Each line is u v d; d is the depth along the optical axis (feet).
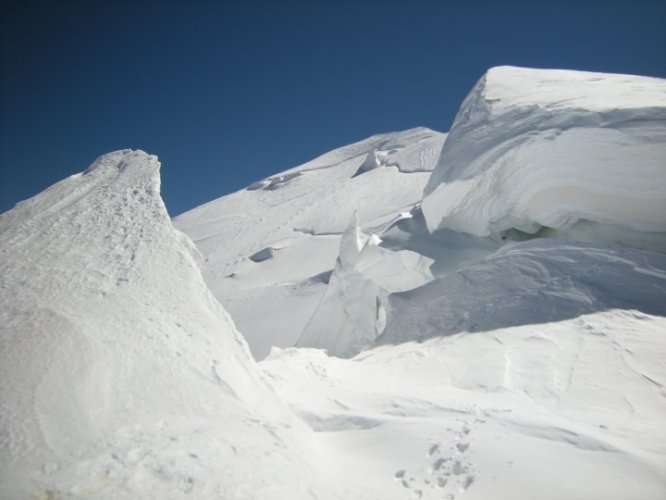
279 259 132.77
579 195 35.99
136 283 16.26
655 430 15.61
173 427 11.80
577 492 11.77
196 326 15.56
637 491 11.76
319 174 233.76
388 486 12.69
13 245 17.26
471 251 42.91
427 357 25.25
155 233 18.78
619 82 44.60
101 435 10.85
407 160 200.34
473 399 18.86
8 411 10.67
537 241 35.81
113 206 20.13
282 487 11.08
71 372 12.00
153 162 23.43
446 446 14.21
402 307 33.96
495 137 40.34
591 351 22.16
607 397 18.65
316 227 154.61
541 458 13.32
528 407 17.97
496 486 12.29
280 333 85.46
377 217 146.30
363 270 46.34
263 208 202.59
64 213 19.58
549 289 29.19
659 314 25.30
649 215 34.04
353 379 24.06
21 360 11.97
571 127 35.42
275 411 15.08
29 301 14.32
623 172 33.88
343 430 16.29
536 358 22.36
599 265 30.55
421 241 44.86
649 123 33.42
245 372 15.26
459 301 31.12
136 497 9.53
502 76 52.90
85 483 9.52
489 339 25.54
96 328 13.71
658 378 19.63
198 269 18.01
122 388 12.32
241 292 113.29
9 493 8.85
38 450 10.03
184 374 13.61
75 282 15.62
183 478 10.28
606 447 13.73
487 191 39.93
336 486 12.31
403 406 18.11
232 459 11.34
